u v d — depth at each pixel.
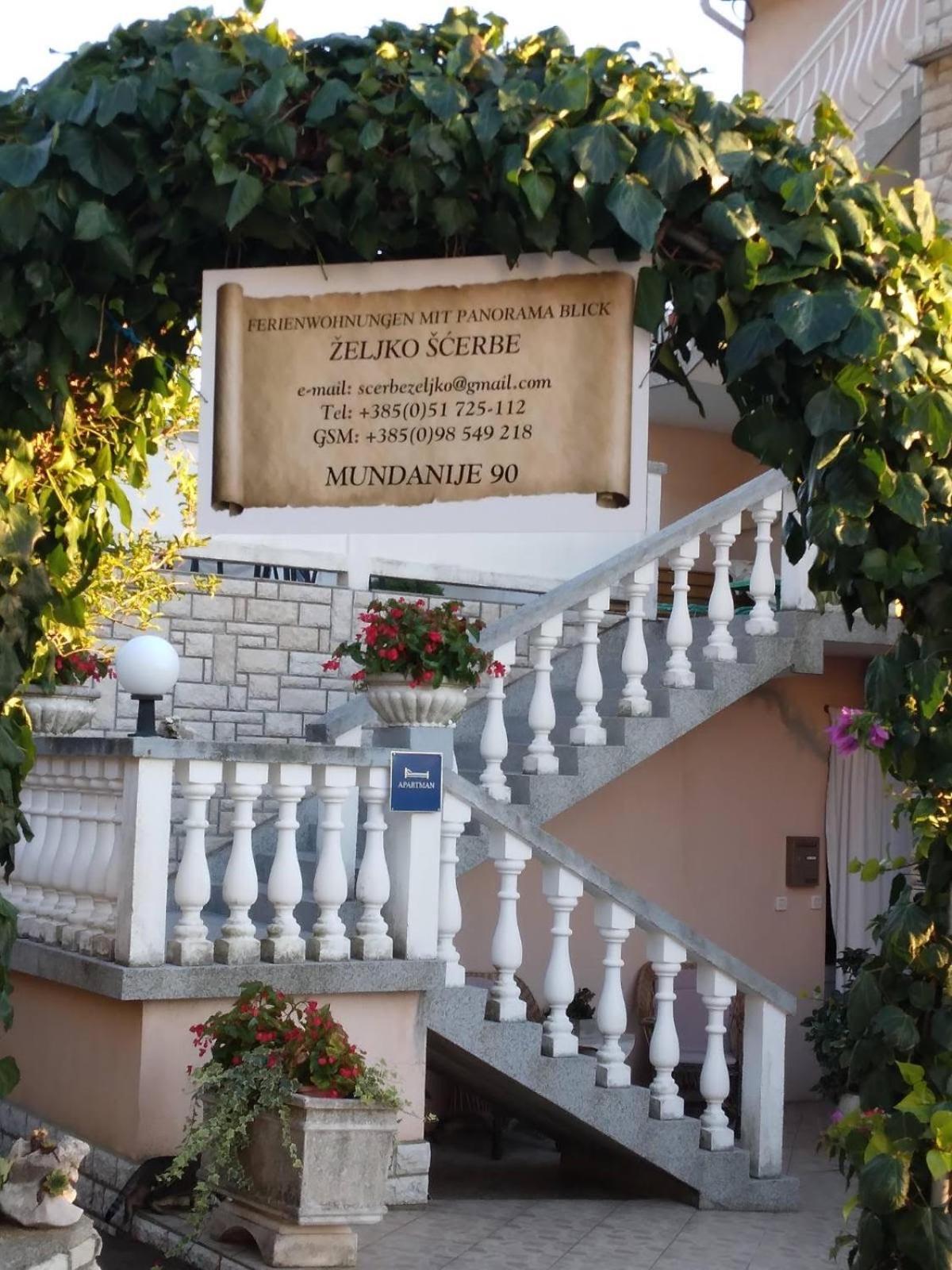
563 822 10.55
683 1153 7.92
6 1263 4.77
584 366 4.38
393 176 4.26
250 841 7.11
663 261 4.33
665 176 4.14
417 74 4.24
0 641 4.48
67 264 4.36
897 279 4.34
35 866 7.87
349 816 8.65
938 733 4.47
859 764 11.97
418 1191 7.53
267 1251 5.98
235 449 4.53
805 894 11.68
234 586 10.54
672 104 4.32
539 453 4.40
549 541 11.92
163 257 4.54
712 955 8.05
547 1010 9.70
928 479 4.35
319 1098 5.95
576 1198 8.07
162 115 4.19
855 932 11.84
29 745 4.75
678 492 15.14
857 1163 4.57
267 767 7.12
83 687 9.09
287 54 4.30
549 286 4.39
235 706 10.49
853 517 4.28
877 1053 4.61
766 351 4.18
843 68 12.55
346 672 10.96
